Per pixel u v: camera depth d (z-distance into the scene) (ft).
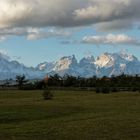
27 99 357.41
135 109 234.79
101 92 514.68
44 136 130.82
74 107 248.73
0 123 167.63
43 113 207.72
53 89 647.56
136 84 641.40
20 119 182.19
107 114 202.90
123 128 147.13
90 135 132.16
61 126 153.89
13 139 125.18
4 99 360.07
